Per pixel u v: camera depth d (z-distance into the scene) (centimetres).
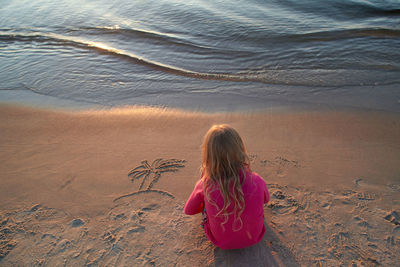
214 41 858
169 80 632
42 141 385
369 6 1041
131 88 595
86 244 229
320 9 1057
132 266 211
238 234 191
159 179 302
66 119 455
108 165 328
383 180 278
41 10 1267
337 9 1045
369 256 205
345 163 307
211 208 177
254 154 334
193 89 580
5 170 325
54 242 232
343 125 386
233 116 444
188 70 682
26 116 471
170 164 326
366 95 485
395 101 452
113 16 1139
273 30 897
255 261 210
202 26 971
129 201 274
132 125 426
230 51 781
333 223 235
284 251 215
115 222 250
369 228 227
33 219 256
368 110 427
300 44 781
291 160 319
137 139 383
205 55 768
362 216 238
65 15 1184
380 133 358
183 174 309
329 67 630
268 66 673
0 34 990
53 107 509
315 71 617
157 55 782
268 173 301
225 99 522
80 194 285
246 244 204
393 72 571
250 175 174
